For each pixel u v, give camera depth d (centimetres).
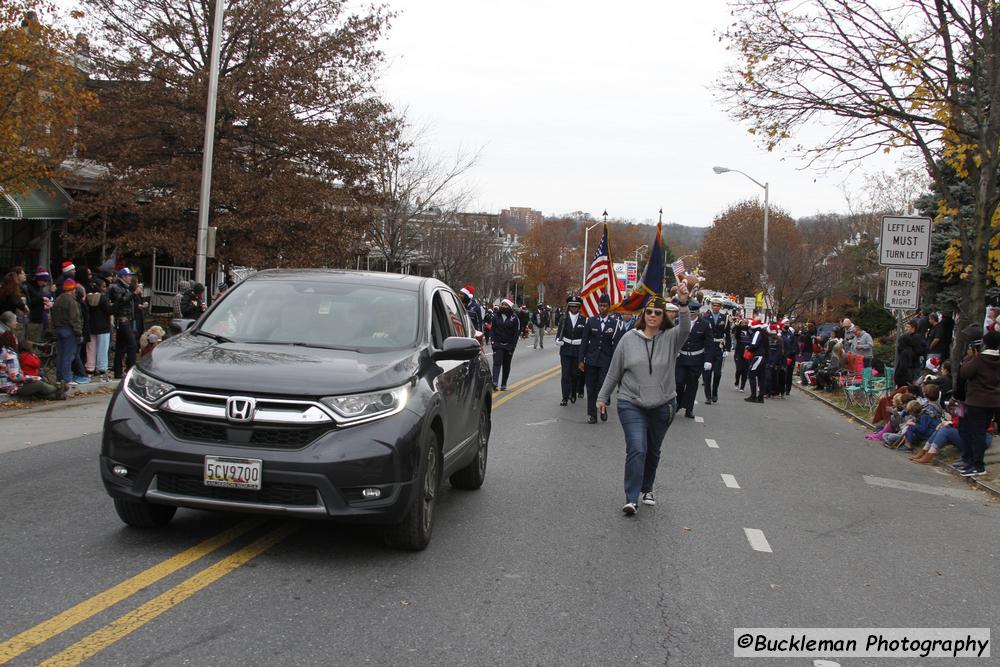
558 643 448
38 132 1588
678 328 752
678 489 877
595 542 650
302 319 648
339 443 520
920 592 590
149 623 437
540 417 1375
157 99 2278
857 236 4622
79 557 536
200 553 555
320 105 2436
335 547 588
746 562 628
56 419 1138
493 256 4759
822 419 1714
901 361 1662
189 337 629
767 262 4172
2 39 1441
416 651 423
